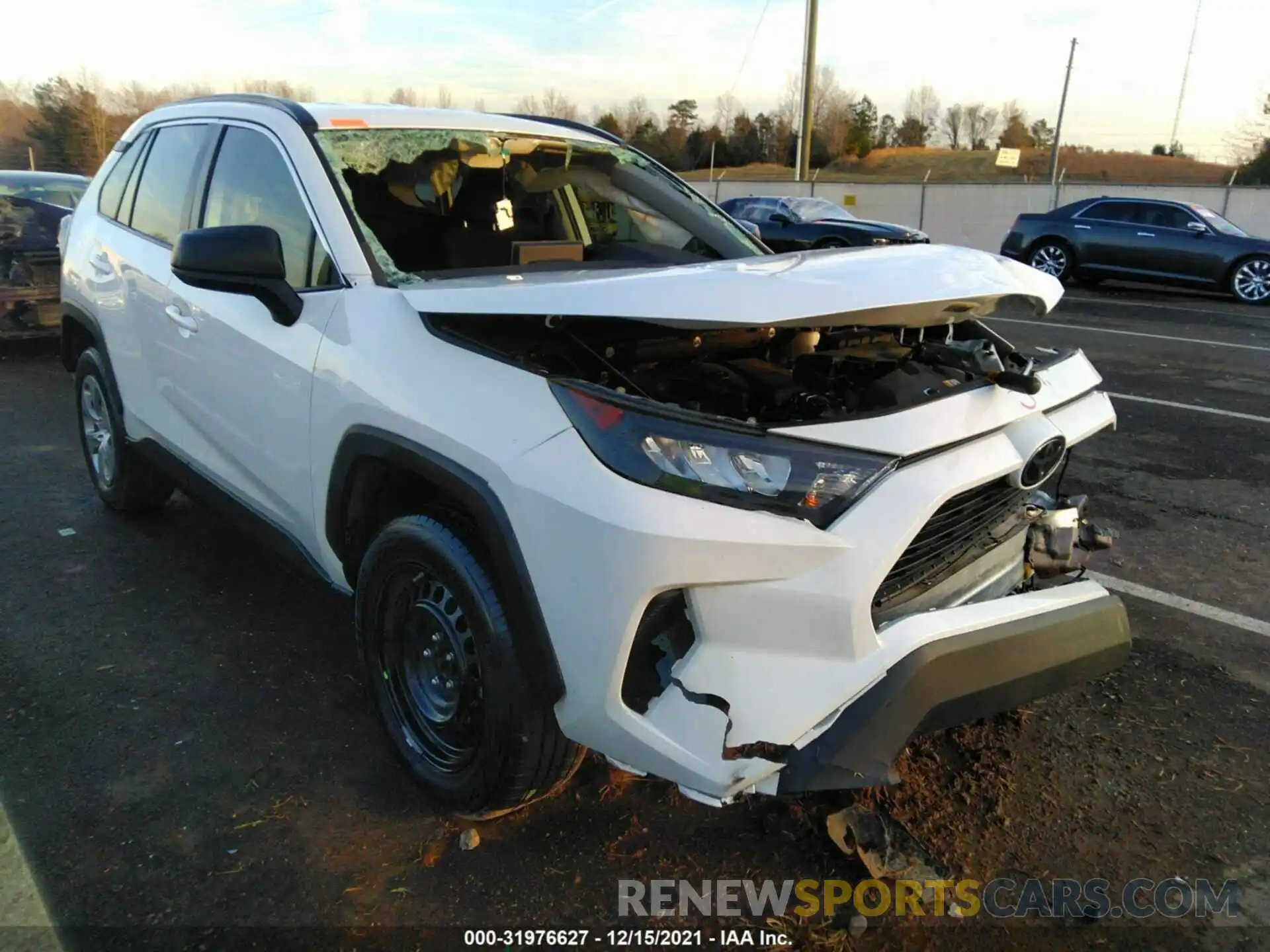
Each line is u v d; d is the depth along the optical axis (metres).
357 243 2.79
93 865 2.41
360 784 2.75
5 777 2.74
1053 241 16.77
